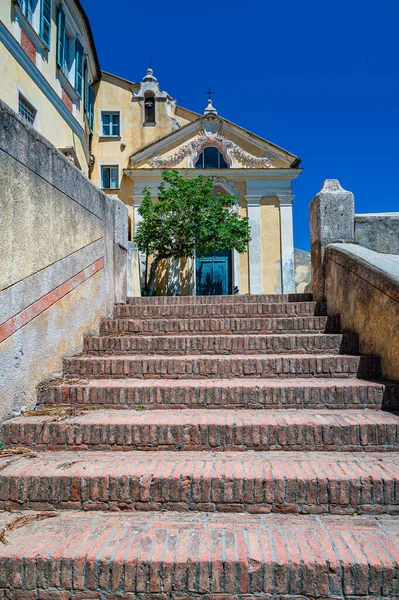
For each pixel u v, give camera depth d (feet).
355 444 11.62
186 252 52.03
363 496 9.53
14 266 12.57
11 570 8.14
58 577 8.09
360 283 16.78
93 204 19.10
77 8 40.91
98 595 8.04
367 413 12.99
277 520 9.36
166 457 11.26
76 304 17.03
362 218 21.09
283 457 11.18
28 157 13.43
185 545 8.39
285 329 18.92
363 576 7.79
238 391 13.70
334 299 19.60
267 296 23.00
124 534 8.80
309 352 16.97
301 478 9.65
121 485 9.84
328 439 11.64
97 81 62.90
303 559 7.93
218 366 15.43
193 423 11.85
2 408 12.03
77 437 11.87
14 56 29.32
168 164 60.34
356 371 15.30
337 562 7.86
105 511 9.80
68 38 42.45
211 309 20.77
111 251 21.45
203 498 9.73
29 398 13.42
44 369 14.44
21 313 12.97
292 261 59.11
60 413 12.92
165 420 12.17
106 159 61.87
